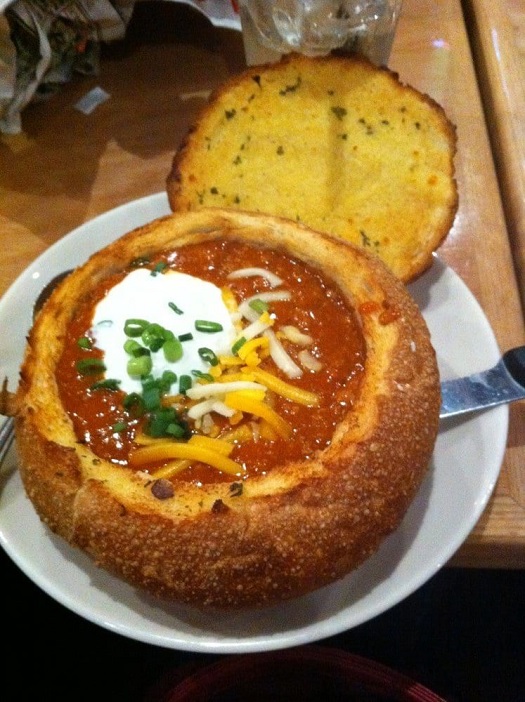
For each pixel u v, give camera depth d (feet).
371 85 1.19
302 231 1.07
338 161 1.19
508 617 1.31
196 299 1.02
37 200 1.32
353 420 0.91
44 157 1.38
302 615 0.89
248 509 0.85
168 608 0.90
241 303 1.03
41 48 1.31
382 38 1.30
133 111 1.43
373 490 0.88
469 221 1.27
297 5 1.22
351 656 1.24
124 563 0.87
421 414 0.93
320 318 1.03
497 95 1.42
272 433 0.92
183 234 1.09
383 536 0.89
